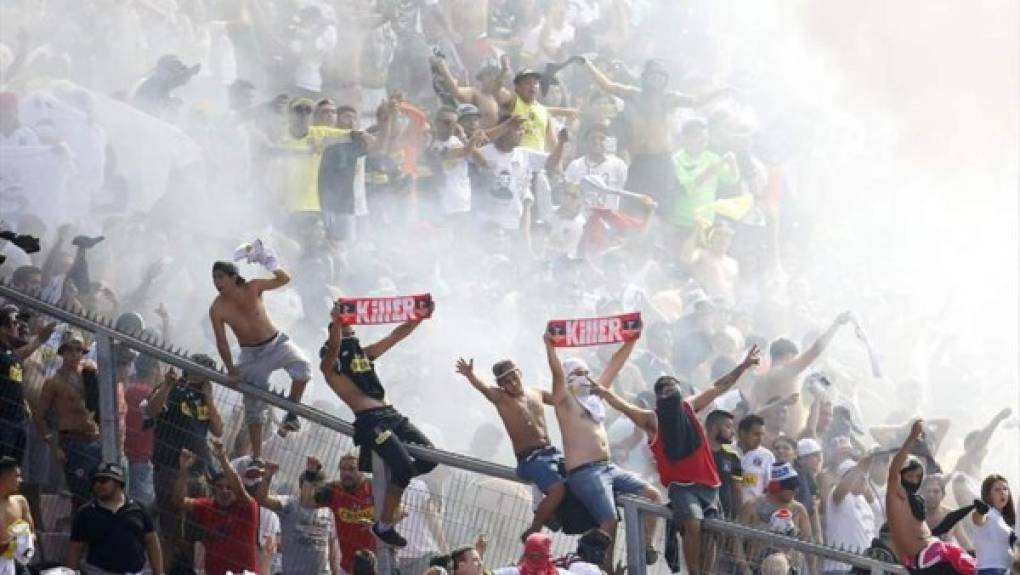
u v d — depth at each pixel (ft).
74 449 149.89
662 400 151.02
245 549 150.41
